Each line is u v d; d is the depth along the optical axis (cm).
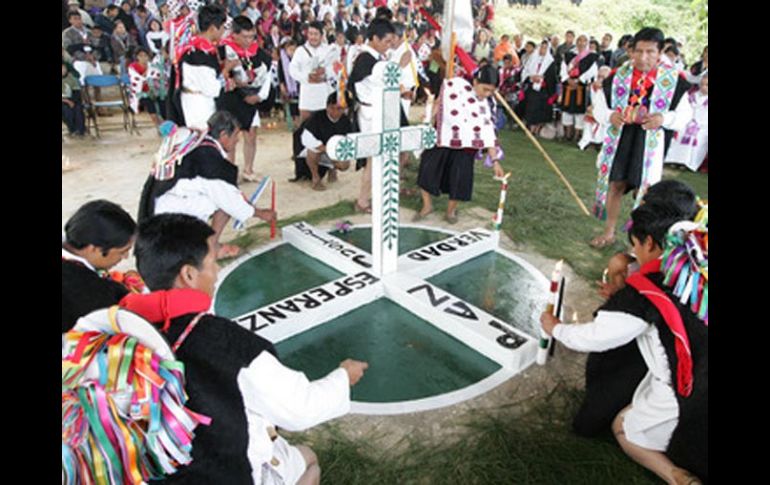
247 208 372
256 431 141
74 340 116
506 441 236
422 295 338
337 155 311
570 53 817
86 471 118
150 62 772
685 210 211
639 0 1605
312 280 382
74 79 731
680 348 189
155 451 119
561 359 296
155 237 145
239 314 337
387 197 346
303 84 632
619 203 429
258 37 916
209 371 126
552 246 437
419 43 895
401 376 280
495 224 433
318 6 1120
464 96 427
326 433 240
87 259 184
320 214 493
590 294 367
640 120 381
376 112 329
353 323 328
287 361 292
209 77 453
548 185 588
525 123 881
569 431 243
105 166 627
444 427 245
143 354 115
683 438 197
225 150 361
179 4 744
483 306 351
